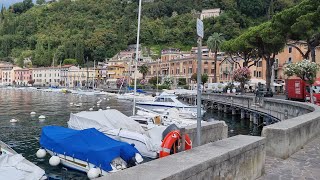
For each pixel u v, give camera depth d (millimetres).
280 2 155000
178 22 177250
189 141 12070
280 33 47250
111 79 154875
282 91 78750
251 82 75438
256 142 7895
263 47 59844
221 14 148750
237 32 136625
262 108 40562
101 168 15844
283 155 10031
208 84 87250
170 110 34688
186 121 29219
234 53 76375
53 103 70000
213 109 57094
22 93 118688
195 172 5586
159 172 5133
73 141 17719
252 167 7750
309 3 42562
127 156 16000
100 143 16875
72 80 171625
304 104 25953
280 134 10078
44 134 20031
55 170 17562
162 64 132000
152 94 84188
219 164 6320
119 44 185750
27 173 13742
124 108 60969
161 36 173000
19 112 50000
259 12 158500
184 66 117188
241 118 44125
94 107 62125
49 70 183000
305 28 41219
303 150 11273
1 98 87188
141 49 166750
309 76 34719
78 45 184375
